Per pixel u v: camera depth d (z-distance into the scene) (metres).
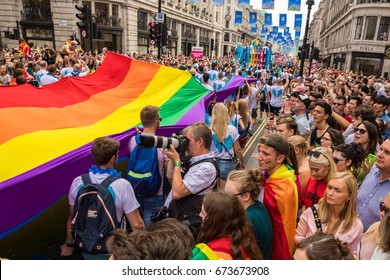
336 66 56.16
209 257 1.69
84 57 13.88
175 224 1.59
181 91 5.59
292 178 2.59
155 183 3.49
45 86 4.75
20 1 29.81
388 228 2.06
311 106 6.09
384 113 5.95
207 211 1.99
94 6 30.58
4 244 4.02
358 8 40.84
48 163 2.72
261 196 2.71
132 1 32.53
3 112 3.57
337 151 3.38
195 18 53.38
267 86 12.51
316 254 1.83
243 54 29.11
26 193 2.57
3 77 9.09
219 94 7.37
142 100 5.24
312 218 2.75
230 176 2.37
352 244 2.55
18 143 3.05
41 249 3.95
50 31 31.05
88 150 3.04
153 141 2.77
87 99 4.84
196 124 3.00
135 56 21.25
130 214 2.72
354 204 2.57
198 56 26.03
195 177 2.83
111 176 2.69
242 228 1.98
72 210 2.72
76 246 2.57
